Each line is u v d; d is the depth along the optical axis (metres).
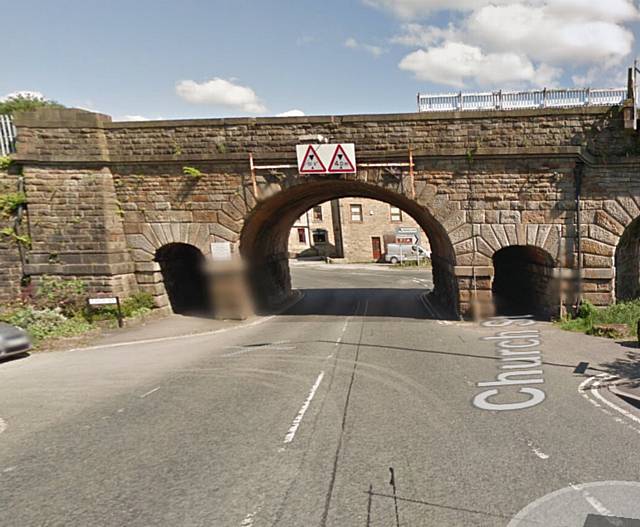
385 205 39.66
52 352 9.21
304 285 24.14
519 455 4.14
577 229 10.83
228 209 12.01
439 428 4.83
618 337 9.01
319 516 3.25
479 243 11.30
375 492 3.56
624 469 3.84
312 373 7.26
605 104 10.59
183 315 13.61
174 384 6.83
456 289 11.92
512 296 15.09
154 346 9.74
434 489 3.58
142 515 3.35
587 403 5.48
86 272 11.80
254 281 14.77
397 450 4.32
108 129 11.73
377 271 31.78
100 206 11.71
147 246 12.42
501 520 3.14
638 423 4.86
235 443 4.61
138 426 5.18
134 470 4.09
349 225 40.06
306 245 46.19
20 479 3.99
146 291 12.76
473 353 8.26
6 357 8.62
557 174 10.77
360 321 12.49
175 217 12.18
